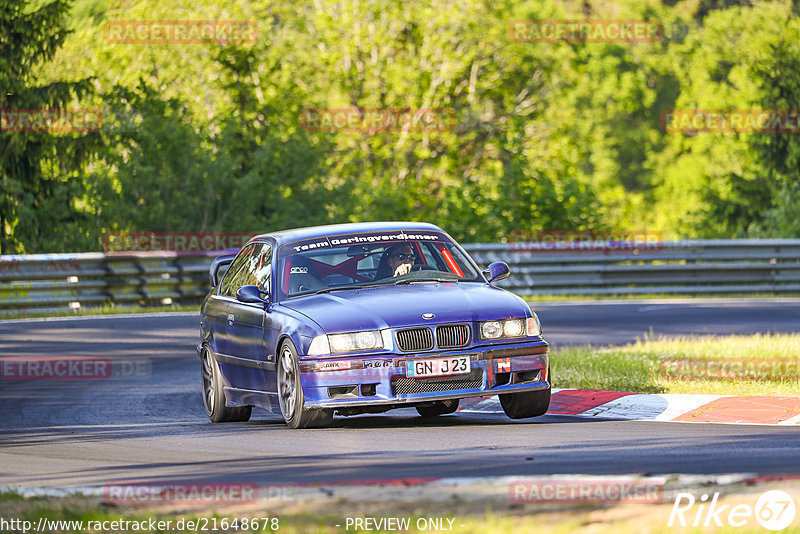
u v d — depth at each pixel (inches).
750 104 6461.6
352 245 1457.9
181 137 4539.9
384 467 1003.3
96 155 4485.7
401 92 5880.9
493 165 6112.2
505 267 1482.5
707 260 3715.6
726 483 835.4
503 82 6530.5
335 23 5999.0
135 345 2396.7
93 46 5251.0
